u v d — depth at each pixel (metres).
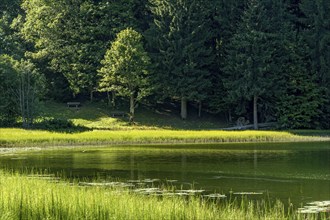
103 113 80.81
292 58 79.25
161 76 79.81
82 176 30.70
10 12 94.62
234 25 82.44
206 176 31.03
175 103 87.38
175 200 18.59
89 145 53.47
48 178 29.36
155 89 78.75
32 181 22.14
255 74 77.69
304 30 81.25
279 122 78.88
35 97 67.38
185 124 80.19
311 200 23.52
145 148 49.91
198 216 16.95
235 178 30.25
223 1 82.88
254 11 78.81
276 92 78.56
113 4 83.69
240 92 77.31
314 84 78.62
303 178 30.27
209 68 84.25
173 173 32.25
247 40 77.88
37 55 82.31
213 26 84.81
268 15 81.19
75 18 82.88
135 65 75.62
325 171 33.03
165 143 56.44
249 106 83.88
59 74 84.88
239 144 55.03
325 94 79.56
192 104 87.25
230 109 82.94
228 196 24.55
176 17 79.94
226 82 80.00
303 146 52.03
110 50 76.88
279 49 79.75
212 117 84.69
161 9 81.44
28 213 16.86
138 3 86.69
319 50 79.69
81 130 65.94
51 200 17.84
